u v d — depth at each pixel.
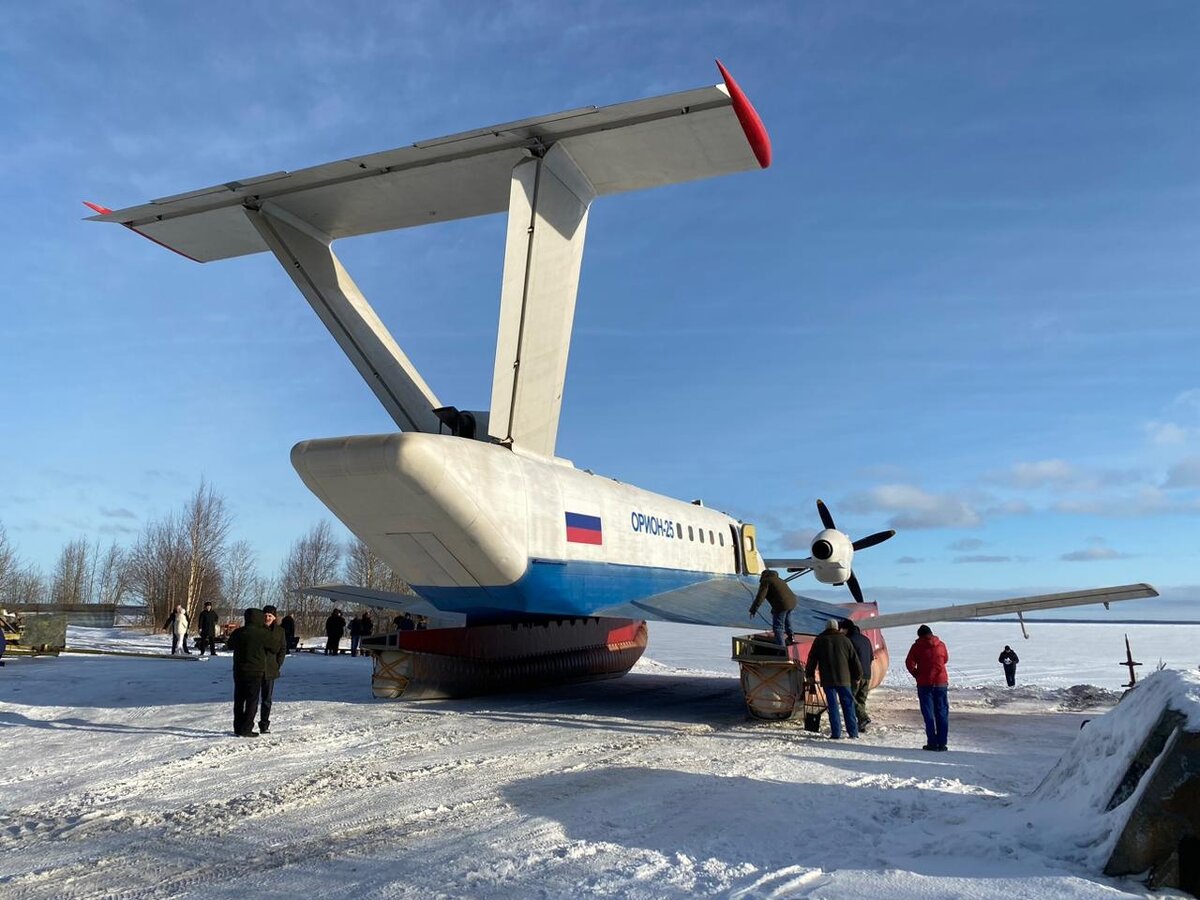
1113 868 3.99
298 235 12.80
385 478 9.19
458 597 11.61
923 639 8.66
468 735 9.10
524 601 11.38
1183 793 3.88
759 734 9.50
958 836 4.70
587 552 12.12
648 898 3.94
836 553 16.86
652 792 6.32
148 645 29.03
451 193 12.05
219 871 4.50
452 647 12.70
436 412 11.71
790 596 10.60
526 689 14.35
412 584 11.60
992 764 7.59
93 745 8.35
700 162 11.05
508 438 11.02
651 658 32.88
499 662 13.64
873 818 5.48
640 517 14.00
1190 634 85.06
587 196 11.77
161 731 9.21
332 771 7.12
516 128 10.28
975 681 23.73
